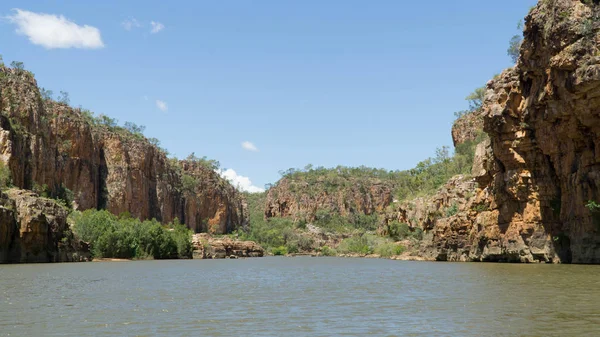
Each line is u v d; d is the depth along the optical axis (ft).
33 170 497.46
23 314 90.48
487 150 287.69
